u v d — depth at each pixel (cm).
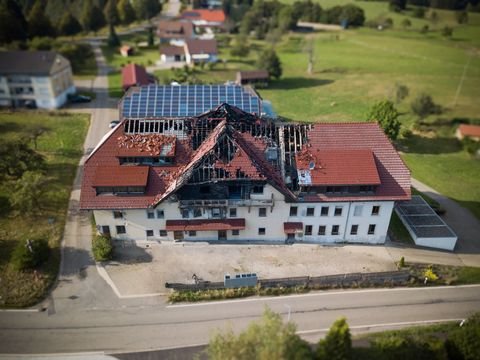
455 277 5184
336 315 4581
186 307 4644
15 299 4612
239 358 3294
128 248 5472
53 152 8031
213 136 5378
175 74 13025
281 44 18388
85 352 4100
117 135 5528
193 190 5241
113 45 16388
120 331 4331
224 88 7706
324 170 5278
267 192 5234
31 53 10450
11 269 5019
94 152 5428
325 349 3422
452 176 7831
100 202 5209
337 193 5328
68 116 9875
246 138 5491
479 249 5806
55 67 10244
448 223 6369
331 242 5712
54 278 4966
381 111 8662
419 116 10162
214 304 4691
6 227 5797
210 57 14675
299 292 4862
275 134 5578
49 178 7069
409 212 6259
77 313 4522
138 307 4622
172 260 5303
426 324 4506
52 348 4131
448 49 17788
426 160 8462
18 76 9969
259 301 4741
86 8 17075
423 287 5028
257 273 5125
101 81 12625
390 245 5712
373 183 5216
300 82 13538
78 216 6116
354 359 3541
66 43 14762
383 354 3666
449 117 10575
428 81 13675
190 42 14712
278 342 3225
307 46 17075
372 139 5612
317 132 5597
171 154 5338
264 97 11912
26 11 17112
